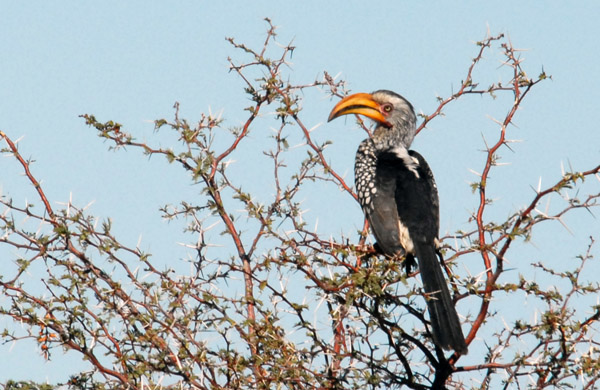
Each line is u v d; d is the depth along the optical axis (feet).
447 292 30.12
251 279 30.09
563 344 26.17
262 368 27.27
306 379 25.98
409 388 28.96
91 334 26.71
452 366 28.66
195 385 25.55
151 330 26.25
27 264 26.91
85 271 28.25
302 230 29.01
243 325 26.53
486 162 30.48
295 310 26.99
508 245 27.68
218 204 30.66
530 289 26.61
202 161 29.50
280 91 32.65
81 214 27.99
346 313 26.76
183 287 26.81
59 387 26.68
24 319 26.58
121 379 26.37
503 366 27.17
